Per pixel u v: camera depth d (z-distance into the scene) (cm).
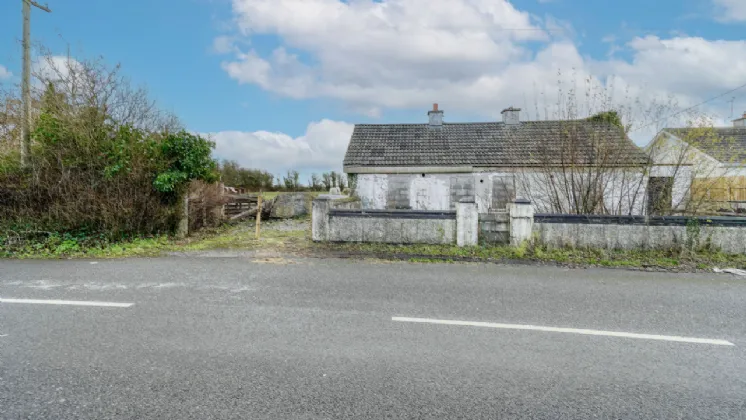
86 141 1025
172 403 281
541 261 810
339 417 267
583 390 306
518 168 1577
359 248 934
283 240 1072
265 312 476
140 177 1045
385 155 1761
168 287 589
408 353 367
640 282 645
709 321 462
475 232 941
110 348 369
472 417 270
